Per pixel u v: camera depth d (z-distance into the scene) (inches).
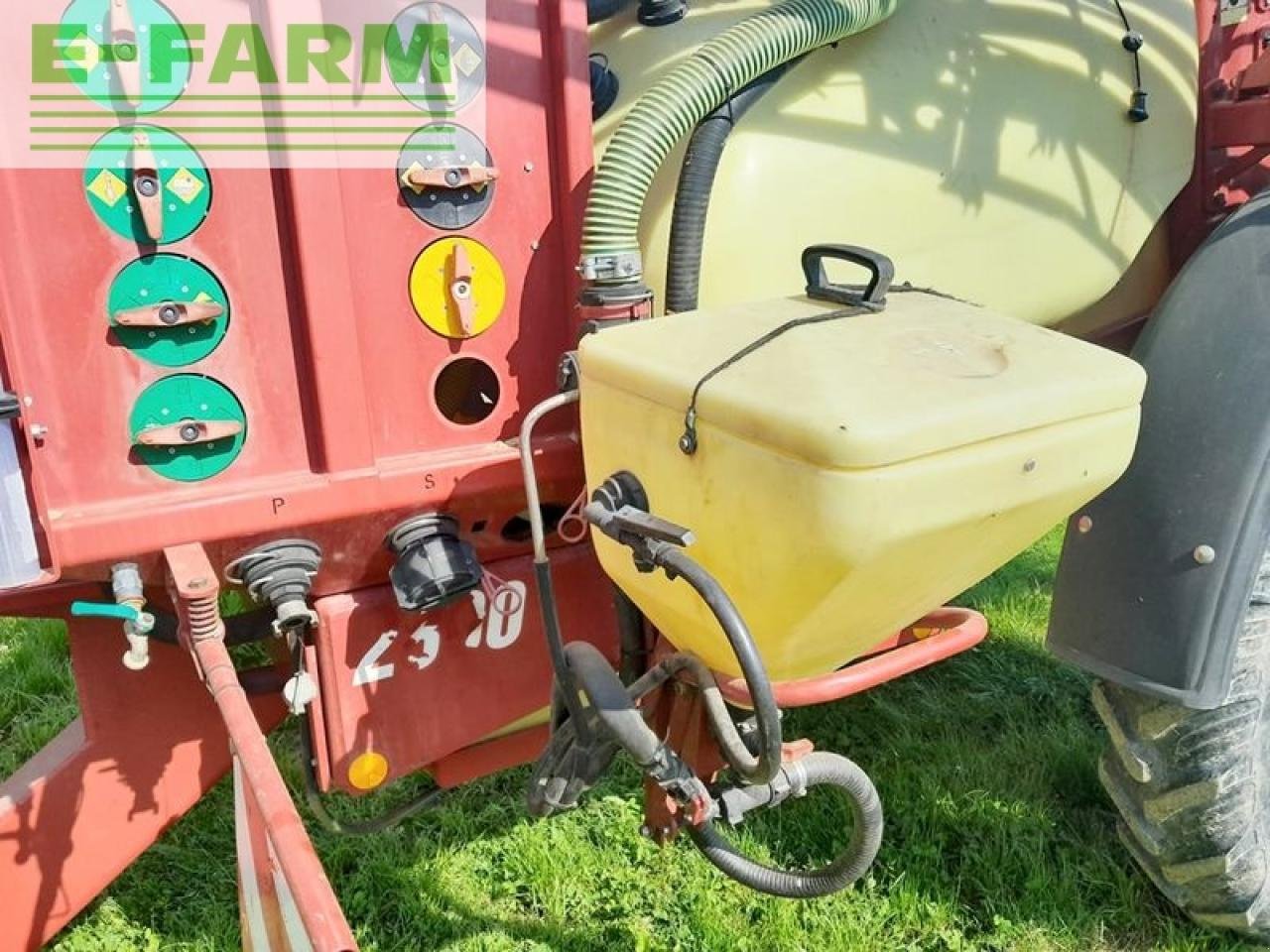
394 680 68.6
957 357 52.5
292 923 50.2
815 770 62.7
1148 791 79.3
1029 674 122.3
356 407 60.3
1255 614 72.2
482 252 63.1
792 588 50.0
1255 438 68.4
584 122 63.4
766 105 72.9
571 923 91.0
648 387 54.1
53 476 55.7
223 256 56.7
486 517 68.3
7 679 129.7
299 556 61.2
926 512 47.8
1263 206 74.3
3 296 52.0
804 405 47.1
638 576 58.6
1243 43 98.4
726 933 88.0
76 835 72.7
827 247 60.6
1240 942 86.4
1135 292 98.7
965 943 88.0
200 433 57.5
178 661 72.9
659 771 58.3
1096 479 53.1
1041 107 83.9
